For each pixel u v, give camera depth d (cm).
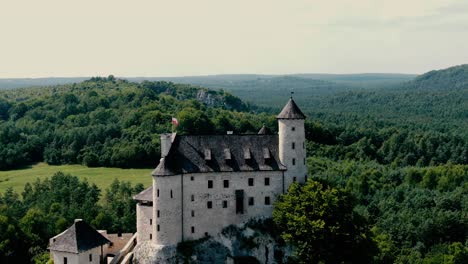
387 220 16412
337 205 10394
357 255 10406
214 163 11119
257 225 11156
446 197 17988
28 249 12494
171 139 11194
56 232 13300
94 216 14550
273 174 11312
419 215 16850
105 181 18788
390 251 13688
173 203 10656
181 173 10800
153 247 10625
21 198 17075
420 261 13900
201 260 10694
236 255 10894
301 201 10525
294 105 11544
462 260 14188
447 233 16038
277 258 10925
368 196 18712
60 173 17650
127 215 14550
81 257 9662
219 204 11088
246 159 11300
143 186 16925
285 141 11375
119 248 11756
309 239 10219
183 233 10881
